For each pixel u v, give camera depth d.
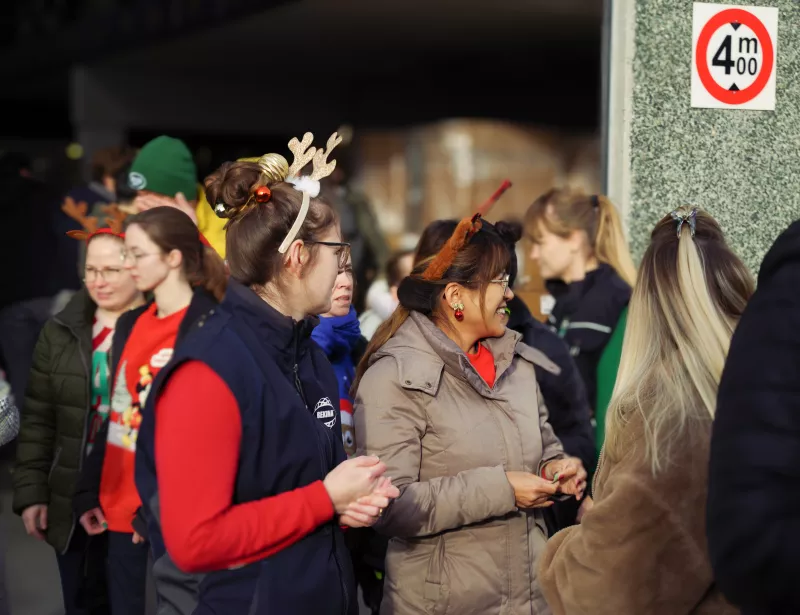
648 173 3.67
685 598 1.88
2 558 3.42
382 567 3.26
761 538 1.41
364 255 7.65
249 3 10.62
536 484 2.64
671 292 2.05
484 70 15.65
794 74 3.71
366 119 17.73
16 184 7.08
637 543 1.89
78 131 15.52
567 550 2.05
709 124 3.66
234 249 2.13
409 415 2.71
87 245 3.72
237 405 1.94
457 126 16.77
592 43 13.70
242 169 2.16
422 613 2.70
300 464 2.05
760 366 1.48
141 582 3.36
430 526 2.62
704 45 3.63
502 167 16.81
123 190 4.83
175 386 1.95
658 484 1.89
